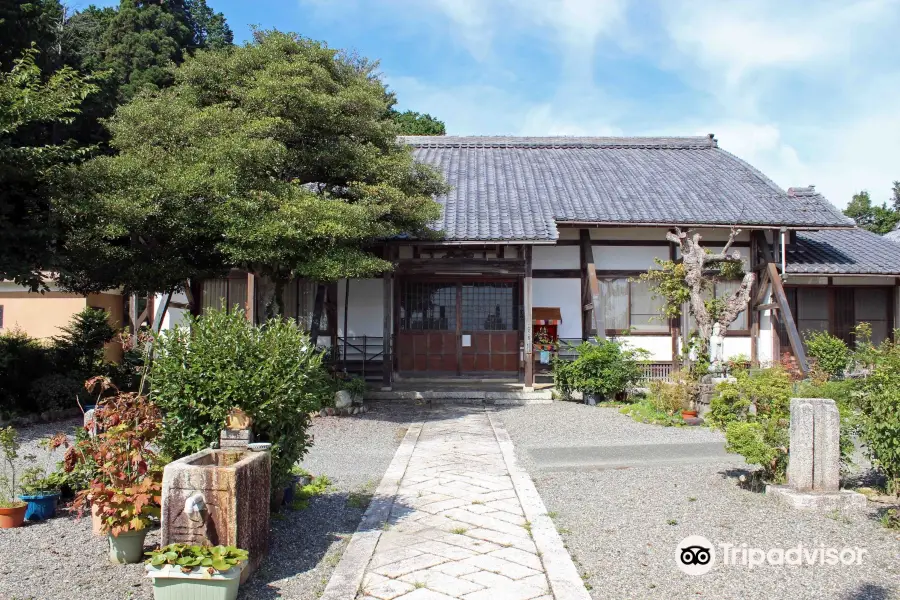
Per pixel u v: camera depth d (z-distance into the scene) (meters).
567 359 14.16
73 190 8.87
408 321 14.58
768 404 6.66
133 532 4.43
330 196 11.23
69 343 12.09
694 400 11.10
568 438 9.36
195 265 11.23
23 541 4.89
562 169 17.05
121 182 9.36
